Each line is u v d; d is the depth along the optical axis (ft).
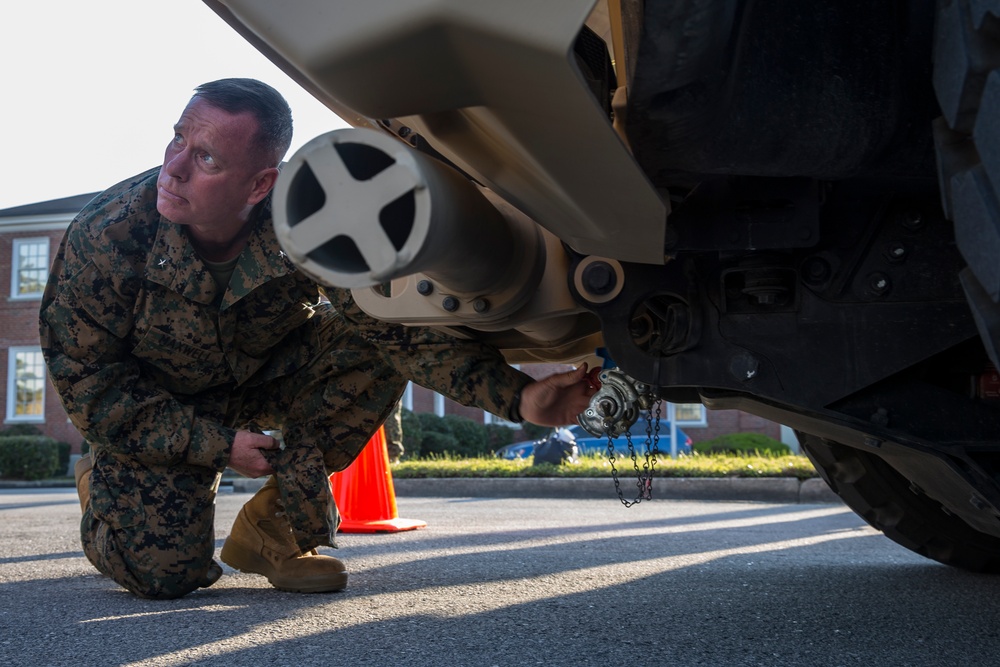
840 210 5.22
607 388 6.30
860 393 5.25
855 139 4.47
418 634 6.22
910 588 8.18
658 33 3.73
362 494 14.75
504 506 22.85
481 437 69.72
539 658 5.52
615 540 13.23
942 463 5.11
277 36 3.76
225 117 6.71
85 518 8.26
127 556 7.76
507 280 5.46
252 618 6.85
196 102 6.78
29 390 77.51
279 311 7.81
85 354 7.45
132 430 7.57
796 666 5.34
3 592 8.52
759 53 4.31
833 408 5.26
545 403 6.91
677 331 5.45
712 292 5.38
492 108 3.95
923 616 6.85
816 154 4.53
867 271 5.21
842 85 4.38
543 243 5.65
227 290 7.40
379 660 5.49
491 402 7.01
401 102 3.98
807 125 4.42
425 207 3.64
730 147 4.47
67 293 7.32
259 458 7.77
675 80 3.97
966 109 3.59
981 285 3.61
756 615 6.90
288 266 7.44
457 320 5.91
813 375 5.23
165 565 7.72
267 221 7.54
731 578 8.91
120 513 7.75
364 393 8.39
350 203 3.67
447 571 9.57
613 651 5.71
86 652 5.81
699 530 15.17
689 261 5.40
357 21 3.61
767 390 5.26
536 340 7.16
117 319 7.43
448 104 3.99
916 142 4.53
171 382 8.01
